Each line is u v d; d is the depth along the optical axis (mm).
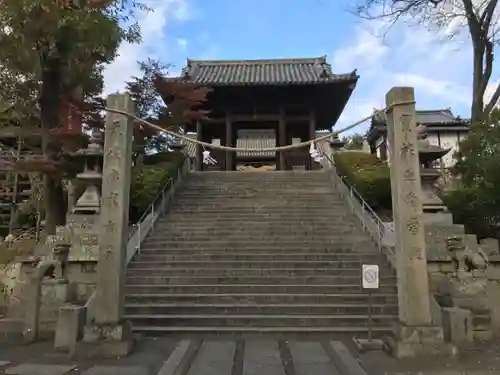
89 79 15875
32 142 18234
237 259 12281
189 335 8867
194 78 25469
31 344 8414
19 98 16312
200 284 11000
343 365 6758
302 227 14281
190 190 18031
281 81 23594
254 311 9844
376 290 10562
